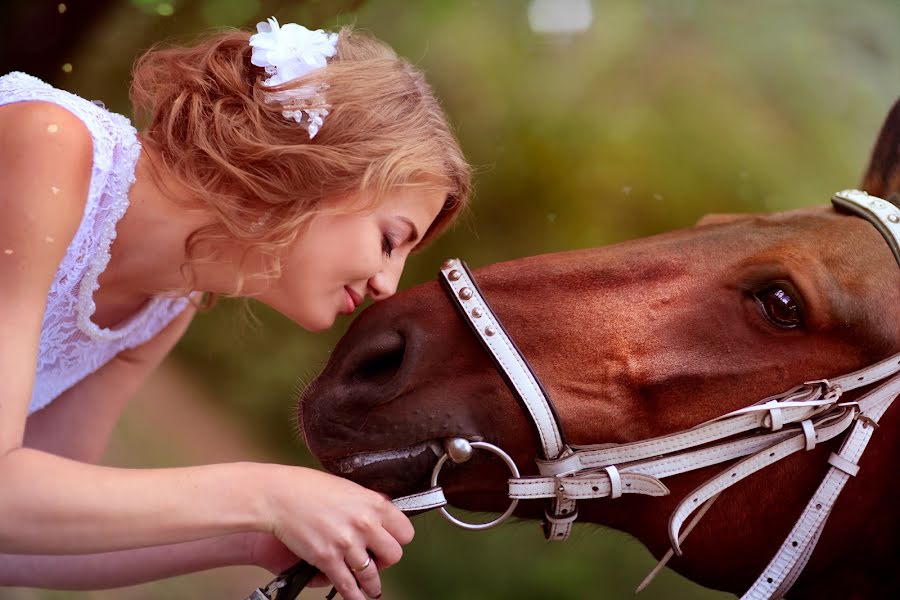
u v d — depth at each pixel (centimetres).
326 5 671
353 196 294
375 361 325
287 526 269
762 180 928
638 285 333
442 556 816
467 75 992
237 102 299
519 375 312
